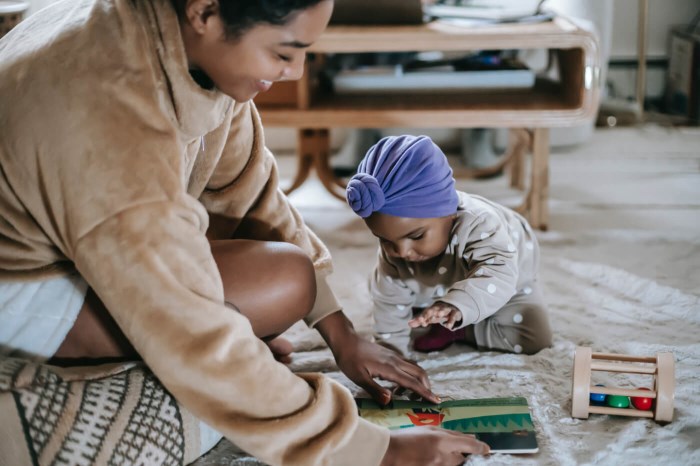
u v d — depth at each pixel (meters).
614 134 2.78
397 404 1.23
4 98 0.91
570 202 2.21
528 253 1.38
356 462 0.97
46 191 0.89
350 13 1.92
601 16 2.48
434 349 1.45
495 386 1.29
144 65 0.90
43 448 0.94
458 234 1.29
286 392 0.93
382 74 2.04
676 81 2.92
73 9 0.96
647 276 1.71
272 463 0.94
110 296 0.89
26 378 0.94
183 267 0.89
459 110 1.91
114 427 0.98
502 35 1.80
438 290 1.38
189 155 1.04
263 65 0.88
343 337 1.27
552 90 2.09
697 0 2.92
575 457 1.10
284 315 1.16
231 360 0.90
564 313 1.56
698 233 1.95
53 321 1.01
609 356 1.21
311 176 2.49
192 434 1.07
